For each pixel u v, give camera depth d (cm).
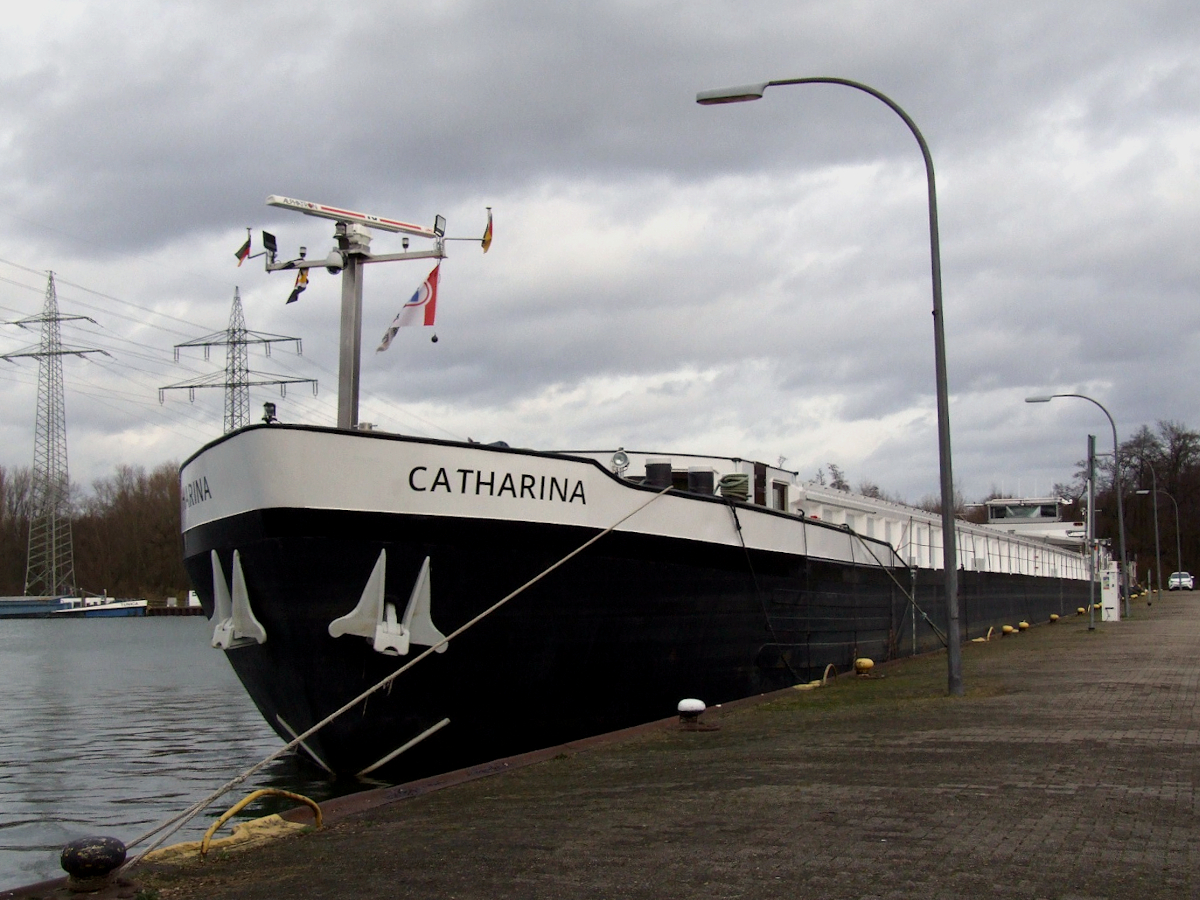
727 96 1619
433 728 1360
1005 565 4147
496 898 615
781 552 1859
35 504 9856
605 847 719
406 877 673
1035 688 1589
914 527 3052
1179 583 10294
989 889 586
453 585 1320
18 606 9531
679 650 1605
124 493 10856
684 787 918
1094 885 589
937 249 1672
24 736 2200
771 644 1838
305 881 679
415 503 1280
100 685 3462
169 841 1212
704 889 609
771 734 1219
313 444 1225
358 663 1285
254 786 1497
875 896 582
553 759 1119
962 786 866
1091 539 3922
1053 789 842
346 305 1636
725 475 1977
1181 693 1482
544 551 1390
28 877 1127
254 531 1246
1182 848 662
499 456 1348
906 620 2677
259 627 1291
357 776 1384
